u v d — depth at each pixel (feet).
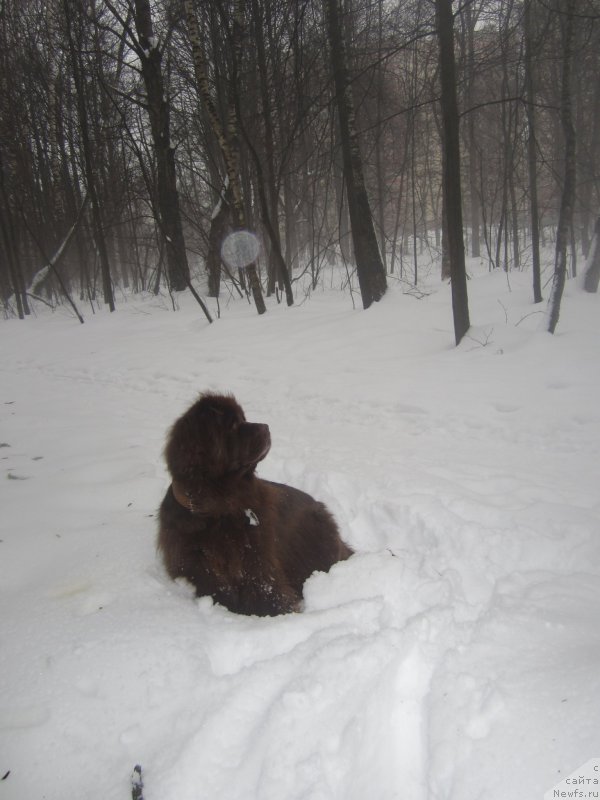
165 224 56.65
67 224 74.74
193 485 9.47
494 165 81.20
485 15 53.57
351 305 44.93
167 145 54.34
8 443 21.15
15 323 57.16
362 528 14.43
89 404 27.61
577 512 13.53
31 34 64.69
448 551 12.41
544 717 6.77
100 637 8.77
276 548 10.53
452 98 28.27
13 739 6.92
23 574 11.26
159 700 7.67
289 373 30.22
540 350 28.07
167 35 52.31
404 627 8.91
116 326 49.08
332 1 36.52
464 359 28.81
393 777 6.57
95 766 6.70
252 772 6.59
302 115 43.57
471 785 6.15
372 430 21.80
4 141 65.31
